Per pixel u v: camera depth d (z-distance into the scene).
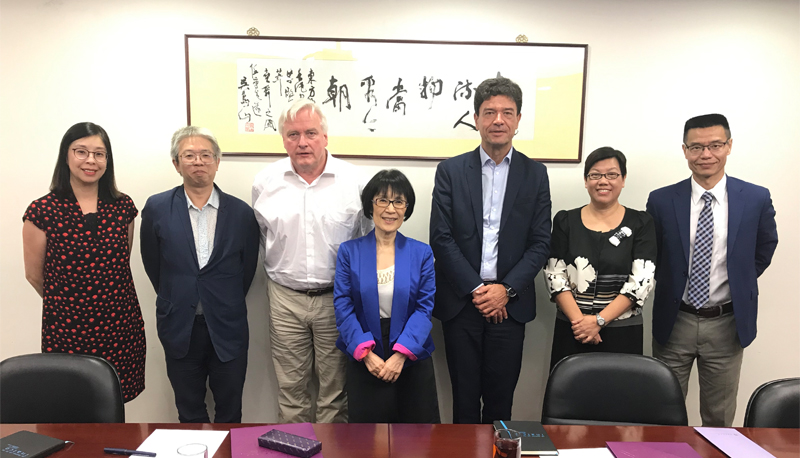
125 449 1.12
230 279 2.02
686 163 2.36
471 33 2.29
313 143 1.90
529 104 2.30
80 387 1.40
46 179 2.30
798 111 2.33
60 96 2.26
